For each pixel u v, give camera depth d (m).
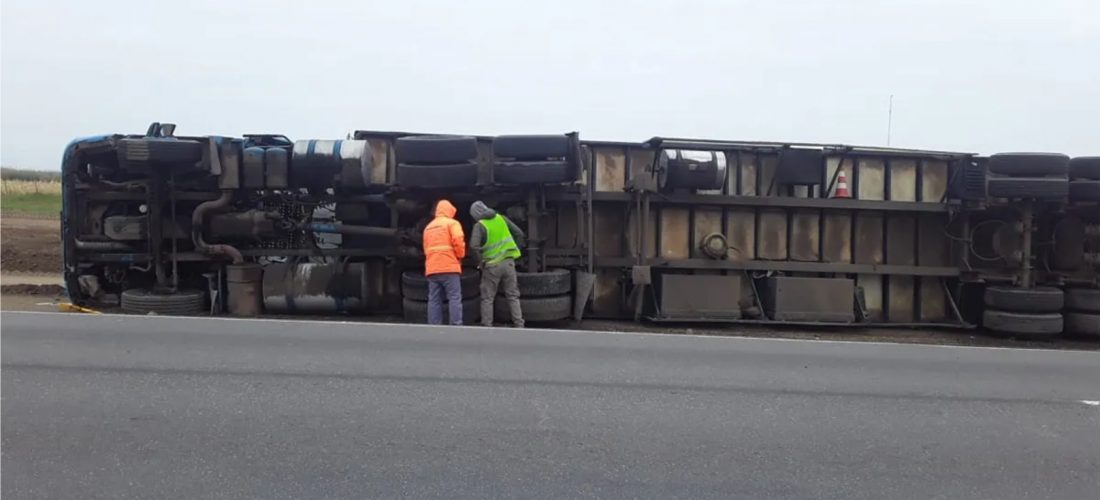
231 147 10.40
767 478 4.23
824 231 11.58
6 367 6.17
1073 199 10.62
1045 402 5.91
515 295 9.86
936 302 11.80
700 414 5.37
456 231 9.35
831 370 6.89
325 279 10.71
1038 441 4.96
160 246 10.59
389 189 10.73
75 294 10.74
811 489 4.09
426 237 9.38
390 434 4.76
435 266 9.25
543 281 10.23
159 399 5.37
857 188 11.47
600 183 11.19
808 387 6.21
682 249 11.41
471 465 4.29
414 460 4.34
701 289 11.00
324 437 4.68
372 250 10.95
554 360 6.93
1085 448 4.84
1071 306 10.73
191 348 6.98
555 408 5.40
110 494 3.81
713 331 10.69
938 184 11.59
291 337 7.61
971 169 11.12
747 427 5.11
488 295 9.71
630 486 4.06
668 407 5.51
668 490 4.02
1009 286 11.07
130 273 11.11
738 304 11.11
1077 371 7.07
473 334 8.09
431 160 10.13
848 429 5.12
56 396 5.39
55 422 4.85
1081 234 11.30
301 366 6.38
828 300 11.12
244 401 5.36
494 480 4.09
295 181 10.59
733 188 11.48
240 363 6.43
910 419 5.38
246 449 4.45
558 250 10.94
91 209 10.81
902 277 11.75
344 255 11.00
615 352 7.40
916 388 6.27
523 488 4.00
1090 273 11.22
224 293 10.80
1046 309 10.45
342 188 10.76
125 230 10.60
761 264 11.27
